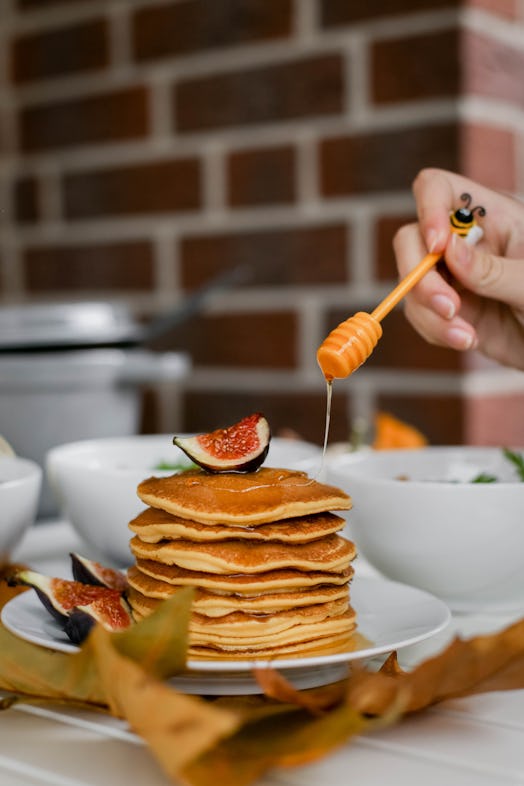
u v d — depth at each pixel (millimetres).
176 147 1833
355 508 1021
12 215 2004
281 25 1730
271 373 1772
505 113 1659
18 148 1989
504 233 1160
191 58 1811
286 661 826
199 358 1832
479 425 1643
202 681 875
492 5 1635
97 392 1344
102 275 1918
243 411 1798
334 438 1727
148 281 1872
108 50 1885
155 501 904
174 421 1863
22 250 2000
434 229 1065
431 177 1115
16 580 926
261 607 882
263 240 1768
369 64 1668
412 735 806
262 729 731
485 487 981
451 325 1092
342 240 1704
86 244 1932
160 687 676
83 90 1915
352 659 850
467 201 1094
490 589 1008
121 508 1065
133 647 767
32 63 1962
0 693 895
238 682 875
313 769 742
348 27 1680
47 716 872
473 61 1611
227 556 885
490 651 768
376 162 1673
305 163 1725
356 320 925
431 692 778
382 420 1266
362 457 1110
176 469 1072
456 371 1633
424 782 720
